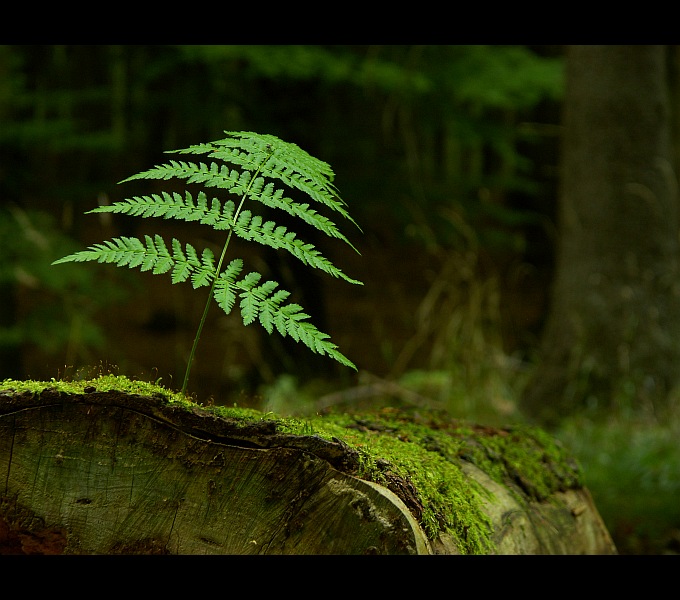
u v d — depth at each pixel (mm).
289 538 1877
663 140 7855
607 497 5191
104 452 1907
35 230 8719
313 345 1923
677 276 7773
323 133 10086
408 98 10094
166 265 1995
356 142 10211
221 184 2104
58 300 10125
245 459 1891
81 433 1904
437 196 10539
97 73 12617
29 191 9859
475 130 10711
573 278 7816
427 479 2188
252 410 2359
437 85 10195
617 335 7586
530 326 11828
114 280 10406
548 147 13852
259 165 2160
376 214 15406
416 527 1913
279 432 1906
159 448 1902
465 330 8109
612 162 7754
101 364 2162
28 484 1910
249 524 1891
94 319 12375
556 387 7633
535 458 3029
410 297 14461
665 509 4875
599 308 7645
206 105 9875
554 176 13727
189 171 2113
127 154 12719
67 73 11773
